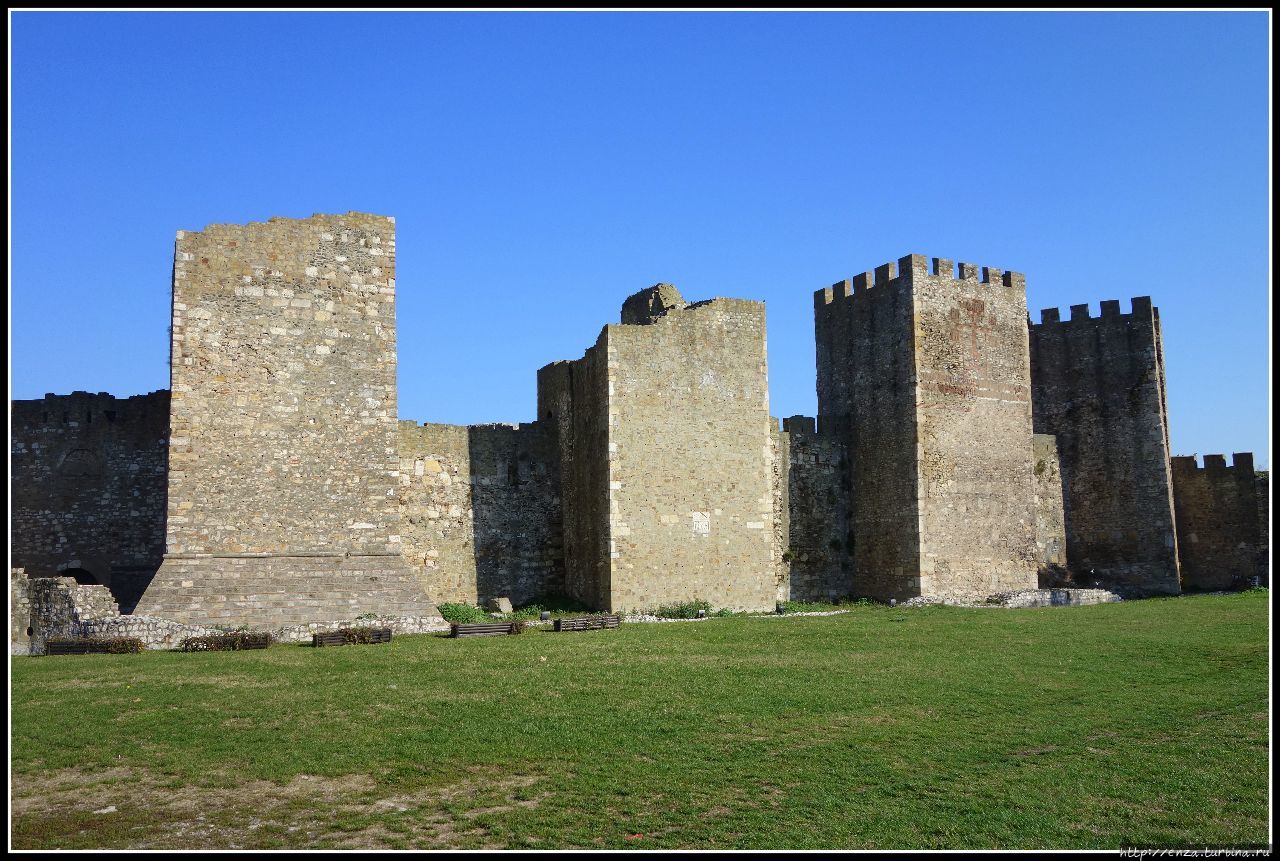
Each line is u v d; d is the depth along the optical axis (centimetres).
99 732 1708
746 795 1449
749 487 3909
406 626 3048
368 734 1719
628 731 1767
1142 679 2292
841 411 4741
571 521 4084
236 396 3077
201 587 2922
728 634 2981
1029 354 4831
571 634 2988
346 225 3288
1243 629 3072
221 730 1733
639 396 3772
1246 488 4916
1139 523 4988
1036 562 4706
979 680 2259
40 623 2853
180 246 3086
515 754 1619
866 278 4653
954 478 4403
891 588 4400
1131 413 5069
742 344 3969
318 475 3130
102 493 3712
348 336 3234
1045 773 1568
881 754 1655
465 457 4019
